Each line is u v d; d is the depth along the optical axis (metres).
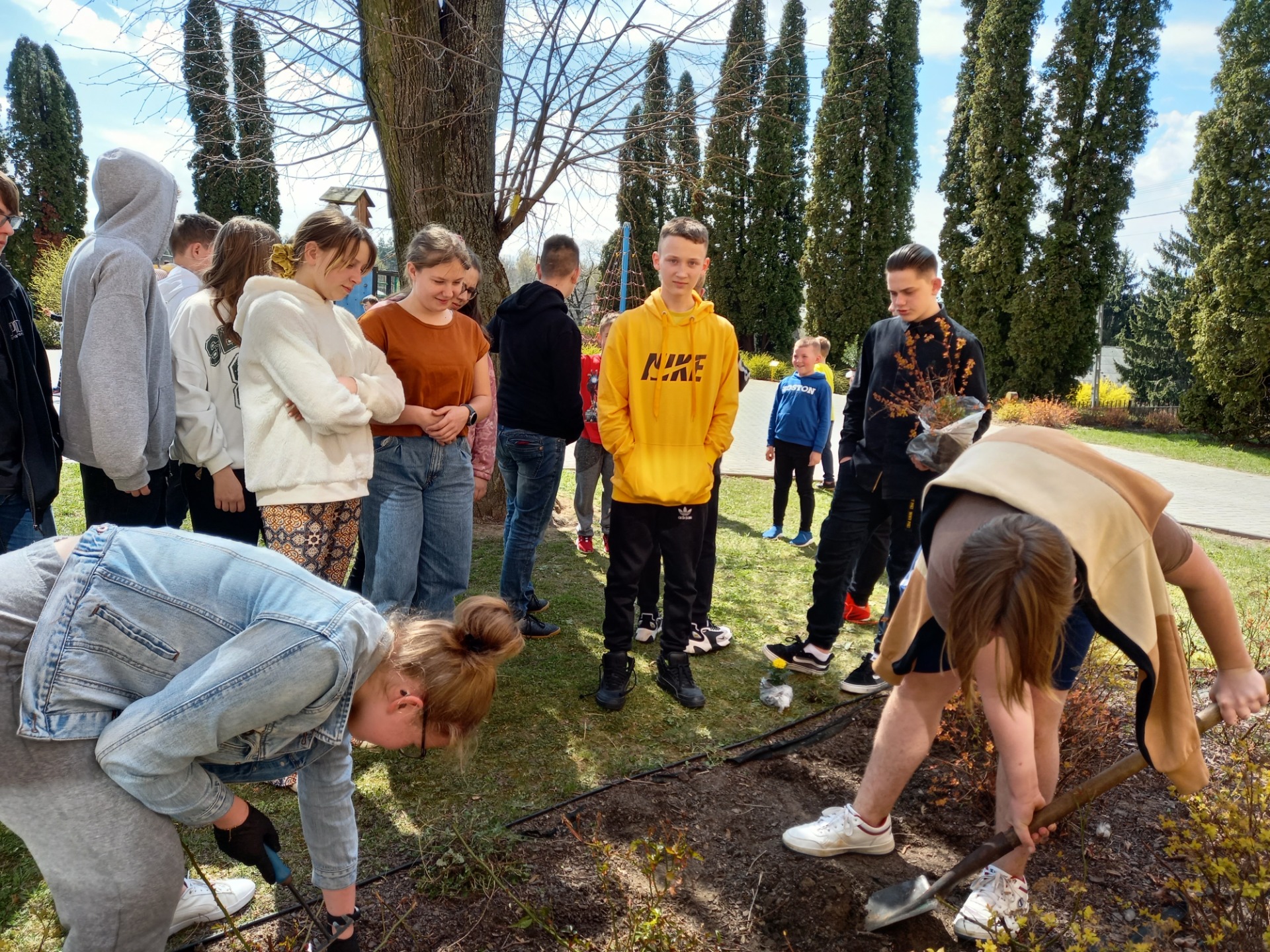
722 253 30.72
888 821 2.46
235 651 1.42
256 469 2.61
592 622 4.31
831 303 27.67
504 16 5.36
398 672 1.59
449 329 3.16
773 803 2.76
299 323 2.56
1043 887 2.24
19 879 2.25
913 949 2.14
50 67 31.84
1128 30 19.86
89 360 2.62
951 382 3.24
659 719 3.31
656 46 5.32
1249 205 16.81
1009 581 1.65
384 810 2.61
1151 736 2.05
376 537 3.09
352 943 1.83
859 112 26.06
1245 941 1.94
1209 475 13.23
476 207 5.61
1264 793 2.14
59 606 1.43
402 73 5.13
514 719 3.24
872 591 4.82
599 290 10.55
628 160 5.86
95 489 2.96
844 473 3.61
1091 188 20.59
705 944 2.13
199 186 19.84
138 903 1.54
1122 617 1.87
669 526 3.41
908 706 2.33
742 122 6.25
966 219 23.00
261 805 2.62
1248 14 16.83
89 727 1.43
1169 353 25.31
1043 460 1.95
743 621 4.52
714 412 3.37
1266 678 2.06
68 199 32.25
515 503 4.01
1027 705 1.98
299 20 4.82
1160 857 2.50
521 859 2.38
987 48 21.06
